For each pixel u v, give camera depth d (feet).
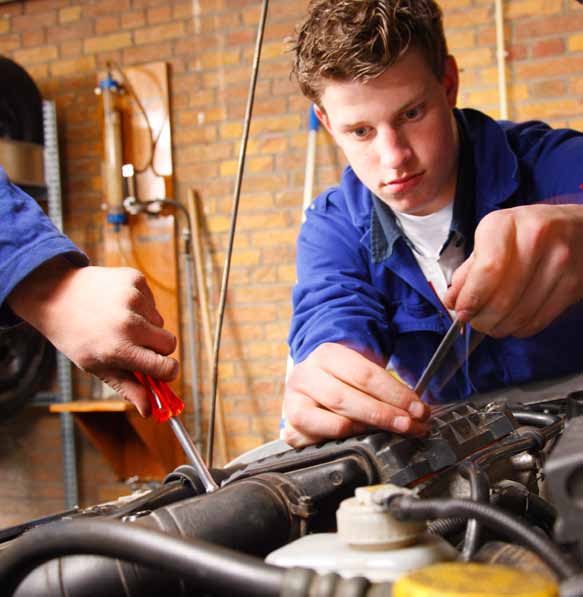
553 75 8.52
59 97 10.57
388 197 3.47
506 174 3.79
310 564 1.18
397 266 4.05
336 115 3.33
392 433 1.94
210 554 1.15
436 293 4.03
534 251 2.36
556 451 1.06
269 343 9.61
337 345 2.53
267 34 9.55
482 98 8.72
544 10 8.52
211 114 9.82
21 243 2.26
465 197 3.87
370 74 3.09
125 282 2.28
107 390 9.97
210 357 9.64
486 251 2.33
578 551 1.27
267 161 9.59
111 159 9.79
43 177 9.91
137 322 2.21
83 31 10.45
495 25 8.65
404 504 1.18
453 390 3.77
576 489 1.00
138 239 9.98
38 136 9.91
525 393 2.85
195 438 9.70
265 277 9.62
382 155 3.29
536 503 1.68
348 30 3.10
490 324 2.47
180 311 9.93
